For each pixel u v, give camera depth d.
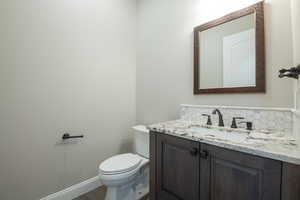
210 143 0.94
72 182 1.67
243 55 1.30
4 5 1.24
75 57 1.67
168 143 1.20
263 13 1.19
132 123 2.26
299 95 0.89
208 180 0.96
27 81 1.37
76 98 1.69
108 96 1.98
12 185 1.30
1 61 1.24
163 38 1.93
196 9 1.62
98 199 1.62
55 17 1.52
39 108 1.44
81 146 1.74
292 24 1.04
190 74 1.68
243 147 0.81
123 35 2.13
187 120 1.65
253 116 1.24
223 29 1.42
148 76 2.12
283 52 1.12
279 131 1.12
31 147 1.40
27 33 1.35
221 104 1.44
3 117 1.25
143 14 2.17
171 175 1.18
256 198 0.77
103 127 1.94
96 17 1.84
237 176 0.84
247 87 1.27
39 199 1.44
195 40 1.60
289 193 0.68
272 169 0.72
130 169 1.41
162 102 1.96
